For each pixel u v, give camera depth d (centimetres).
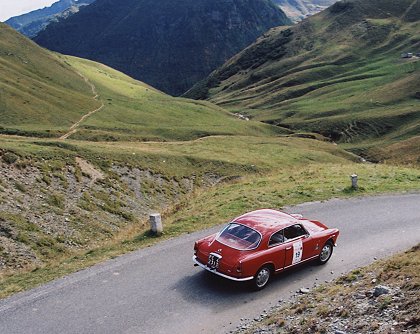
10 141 4831
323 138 13750
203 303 1280
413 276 1130
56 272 1514
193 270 1515
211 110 15338
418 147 11106
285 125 16438
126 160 5094
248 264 1291
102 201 3928
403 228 1994
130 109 12188
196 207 2478
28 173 3759
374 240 1827
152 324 1164
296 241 1430
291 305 1220
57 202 3519
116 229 3547
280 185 2955
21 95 9231
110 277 1455
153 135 9475
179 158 5938
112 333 1121
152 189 4762
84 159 4625
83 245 3083
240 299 1304
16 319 1191
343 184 2897
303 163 7312
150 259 1612
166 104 14675
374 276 1268
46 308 1249
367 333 909
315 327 999
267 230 1379
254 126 13650
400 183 3017
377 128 14300
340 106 17488
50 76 12888
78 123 9181
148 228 2100
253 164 6469
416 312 924
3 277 1572
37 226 3039
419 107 14938
